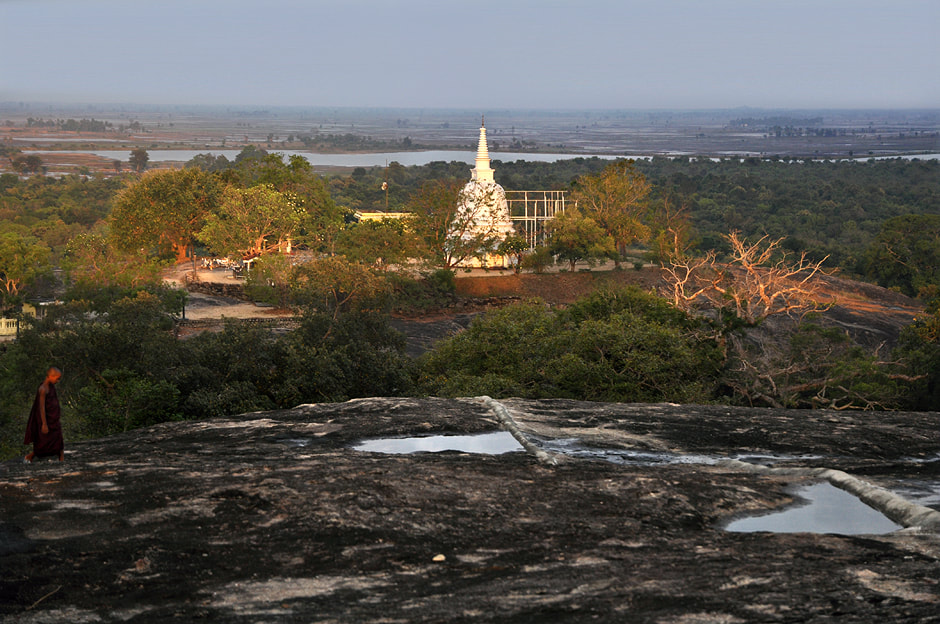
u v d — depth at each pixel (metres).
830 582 4.54
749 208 149.25
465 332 30.53
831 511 6.57
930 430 10.21
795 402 32.50
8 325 53.06
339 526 5.86
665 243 82.44
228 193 74.06
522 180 183.62
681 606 4.29
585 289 77.62
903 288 91.94
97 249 68.19
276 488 6.61
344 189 158.25
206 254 91.06
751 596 4.36
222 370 26.59
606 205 89.75
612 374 25.58
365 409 10.90
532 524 6.02
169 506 6.29
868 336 64.88
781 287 35.41
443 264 77.12
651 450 8.99
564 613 4.33
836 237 126.75
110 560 5.29
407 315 69.31
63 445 9.65
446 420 10.11
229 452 8.70
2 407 31.31
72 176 197.25
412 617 4.40
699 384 26.06
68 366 28.06
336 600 4.70
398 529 5.84
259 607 4.62
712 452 8.96
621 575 4.88
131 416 23.52
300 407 11.33
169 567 5.21
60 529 5.82
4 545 5.50
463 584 4.89
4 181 177.50
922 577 4.61
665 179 186.25
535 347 27.62
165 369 25.53
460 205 79.31
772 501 6.79
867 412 11.42
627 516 6.21
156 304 45.03
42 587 4.91
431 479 6.96
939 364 39.59
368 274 55.00
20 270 65.75
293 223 73.69
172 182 80.75
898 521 6.29
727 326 33.56
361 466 7.51
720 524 6.25
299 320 38.41
